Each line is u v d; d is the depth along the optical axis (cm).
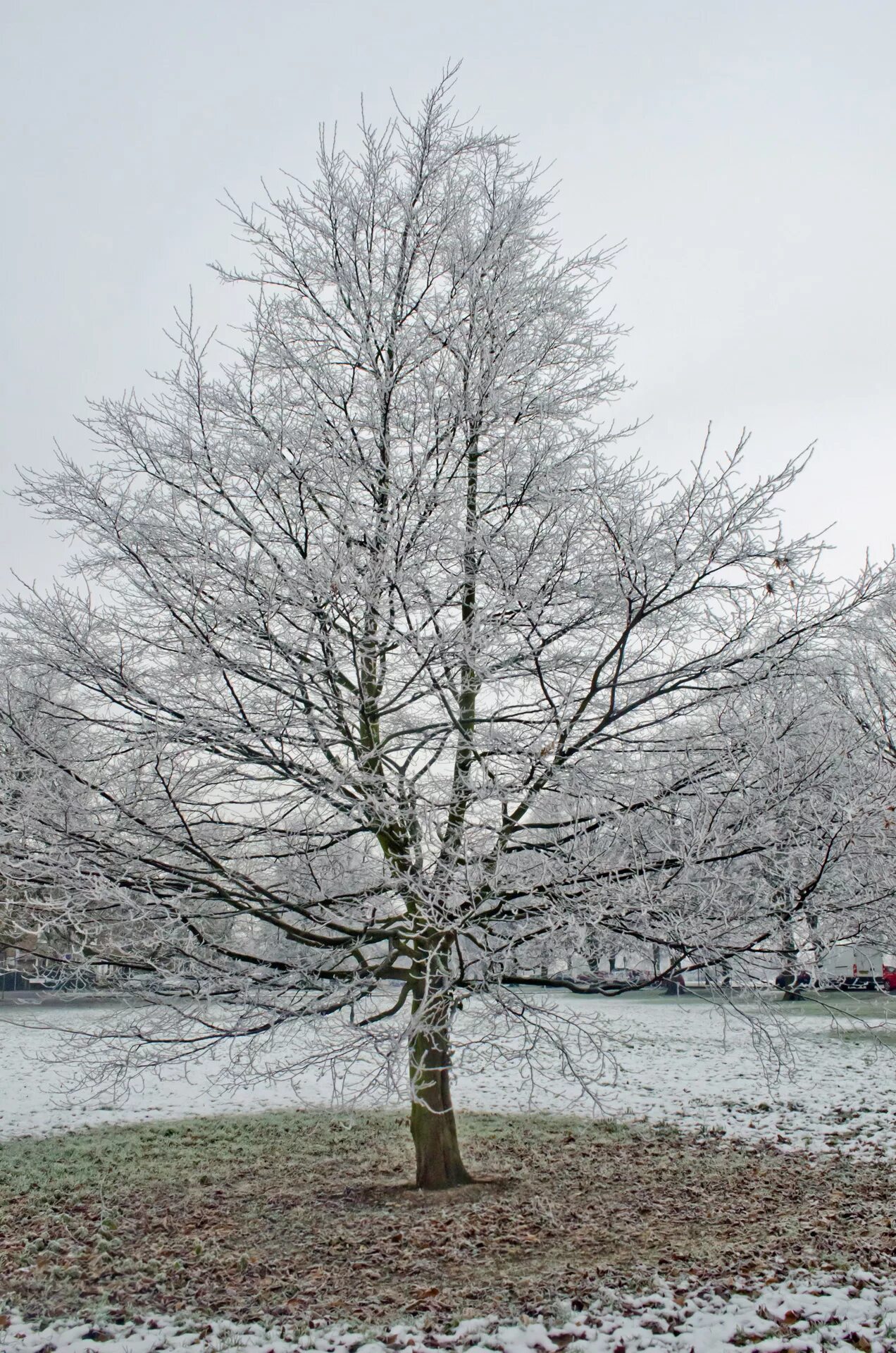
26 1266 638
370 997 797
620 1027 2112
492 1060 679
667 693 708
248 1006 681
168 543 739
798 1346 495
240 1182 856
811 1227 699
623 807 650
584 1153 962
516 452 786
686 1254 646
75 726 728
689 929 615
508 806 711
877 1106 1173
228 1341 521
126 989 681
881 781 668
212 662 678
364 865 781
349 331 845
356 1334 529
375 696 758
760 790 651
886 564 661
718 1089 1329
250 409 779
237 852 763
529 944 679
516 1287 593
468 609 798
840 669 773
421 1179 819
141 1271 633
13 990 2594
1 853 631
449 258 845
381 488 766
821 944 647
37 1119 1158
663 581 666
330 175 839
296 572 707
